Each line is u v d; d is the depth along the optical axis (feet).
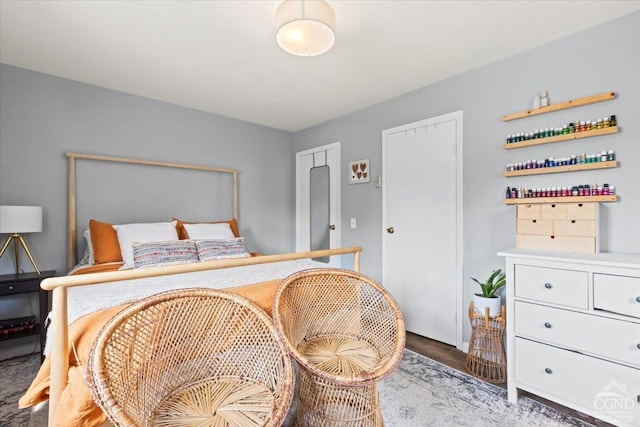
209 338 4.10
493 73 7.71
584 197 6.15
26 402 3.89
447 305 8.59
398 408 5.56
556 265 5.32
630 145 5.82
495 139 7.66
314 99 10.32
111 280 4.09
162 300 3.86
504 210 7.48
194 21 6.10
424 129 9.20
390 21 6.10
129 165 9.98
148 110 10.30
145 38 6.73
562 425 5.13
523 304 5.71
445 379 6.62
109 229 8.71
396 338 4.49
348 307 5.30
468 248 8.15
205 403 3.56
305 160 13.69
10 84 8.09
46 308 7.45
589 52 6.30
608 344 4.82
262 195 13.39
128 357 3.43
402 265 9.75
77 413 3.59
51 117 8.64
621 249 5.88
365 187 11.05
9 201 8.09
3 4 5.58
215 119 11.91
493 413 5.45
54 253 8.71
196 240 9.09
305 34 5.73
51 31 6.47
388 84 9.07
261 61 7.74
